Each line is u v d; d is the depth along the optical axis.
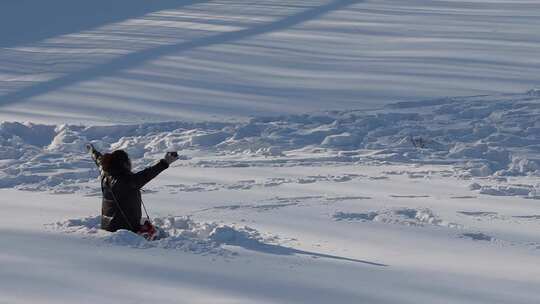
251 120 21.88
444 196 14.67
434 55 31.30
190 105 23.88
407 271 10.11
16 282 9.30
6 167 17.33
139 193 11.93
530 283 9.68
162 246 10.88
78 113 22.91
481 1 47.16
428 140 19.36
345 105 23.64
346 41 34.69
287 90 25.80
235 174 16.53
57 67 29.92
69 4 46.72
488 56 31.09
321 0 47.25
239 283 9.42
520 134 20.14
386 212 13.30
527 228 12.52
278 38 35.50
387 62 30.09
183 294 8.98
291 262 10.39
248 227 12.23
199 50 32.72
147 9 45.06
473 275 9.98
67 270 9.77
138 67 29.50
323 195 14.66
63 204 13.94
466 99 23.98
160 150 19.14
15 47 34.72
